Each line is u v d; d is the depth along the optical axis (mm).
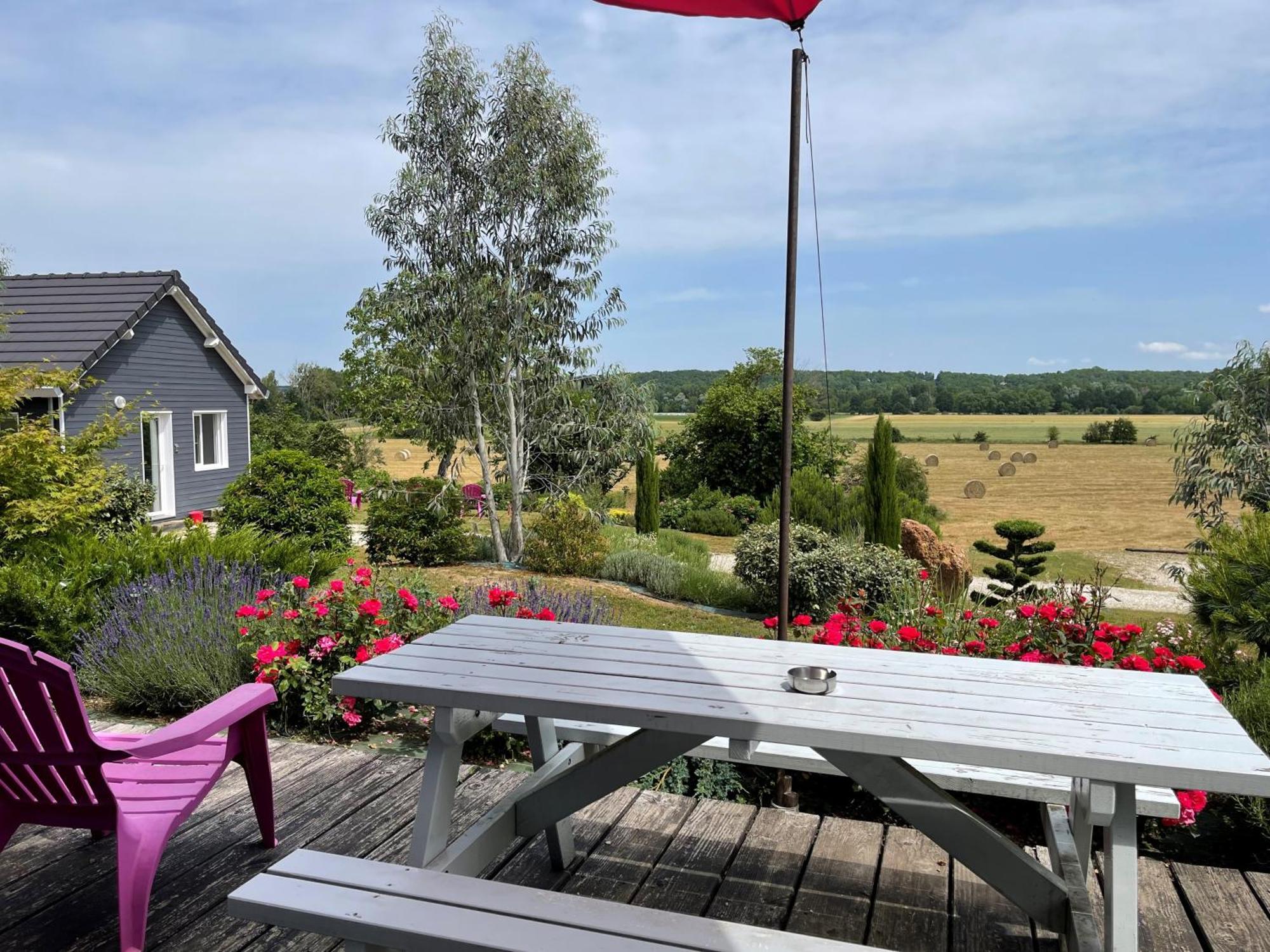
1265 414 8758
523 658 2102
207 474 17125
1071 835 2156
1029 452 47844
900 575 8906
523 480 12398
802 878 2414
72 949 2055
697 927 1487
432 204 11625
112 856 2535
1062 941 1955
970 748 1510
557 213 11602
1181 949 2096
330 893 1605
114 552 5492
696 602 10297
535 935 1451
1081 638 3918
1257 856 2988
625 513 18844
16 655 1857
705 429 20516
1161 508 25062
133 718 4195
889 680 1935
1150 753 1472
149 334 15422
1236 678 3678
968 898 2309
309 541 7027
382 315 18016
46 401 13250
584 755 2650
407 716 4105
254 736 2477
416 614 4398
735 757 2240
